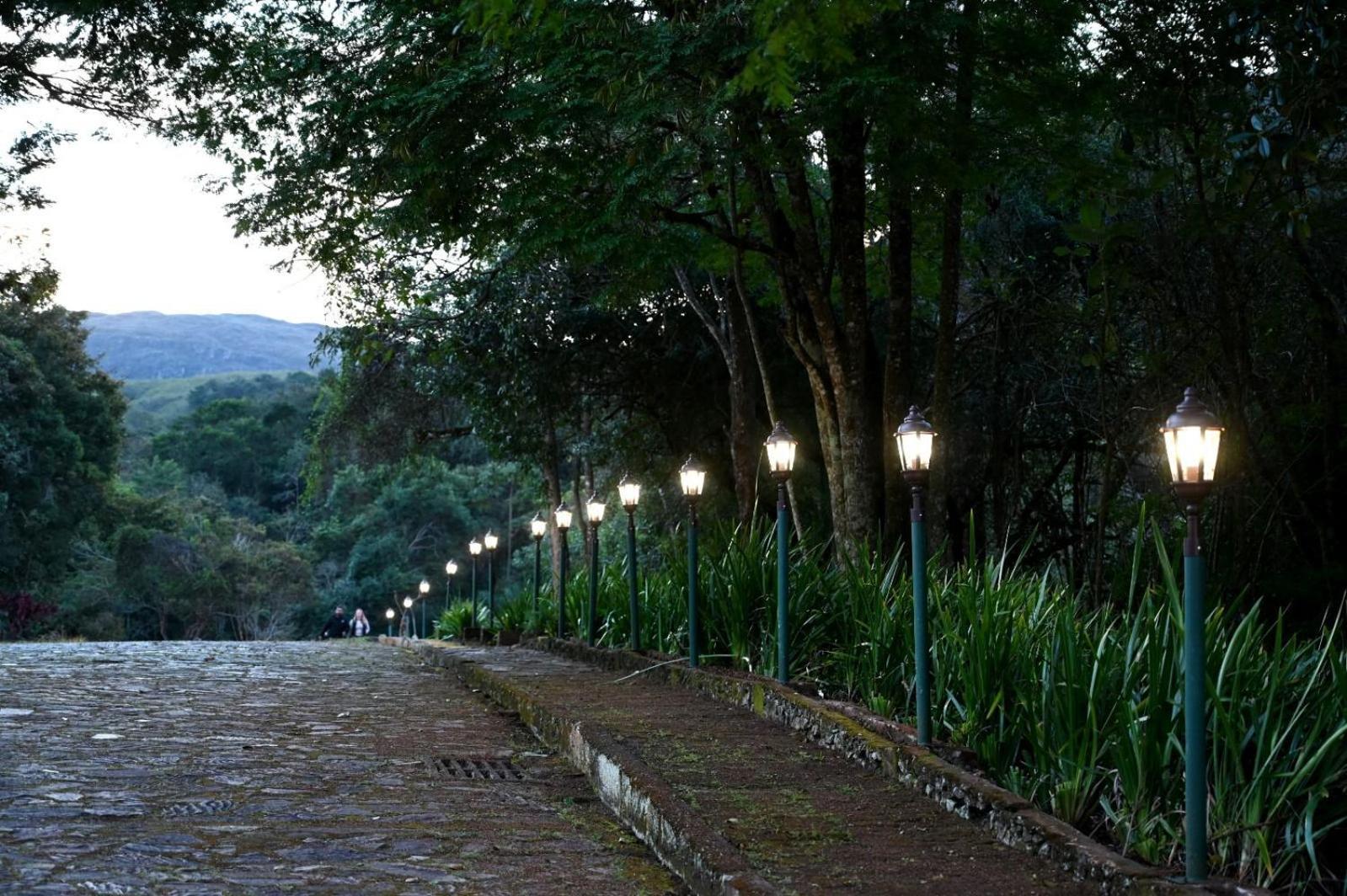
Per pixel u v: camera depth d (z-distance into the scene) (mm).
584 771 8680
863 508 14641
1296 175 13109
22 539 45500
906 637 9570
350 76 14102
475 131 13266
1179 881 5059
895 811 6711
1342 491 14758
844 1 5574
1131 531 18562
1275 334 15039
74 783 7730
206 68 16656
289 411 93562
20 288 22797
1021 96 13328
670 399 26484
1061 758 6672
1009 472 22375
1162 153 16812
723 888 5328
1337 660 6090
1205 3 13133
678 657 13734
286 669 16438
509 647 21359
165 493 73625
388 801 7578
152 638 65000
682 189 17875
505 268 18281
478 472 71312
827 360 14883
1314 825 5883
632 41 12055
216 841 6375
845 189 14844
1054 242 20500
